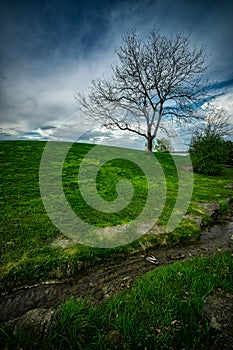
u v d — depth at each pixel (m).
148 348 2.02
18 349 1.99
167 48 19.91
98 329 2.21
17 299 2.87
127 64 20.58
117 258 4.00
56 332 2.12
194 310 2.46
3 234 4.37
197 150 15.33
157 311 2.44
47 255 3.74
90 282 3.28
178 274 3.24
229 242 4.93
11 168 10.53
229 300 2.66
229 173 16.28
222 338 2.13
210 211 6.79
